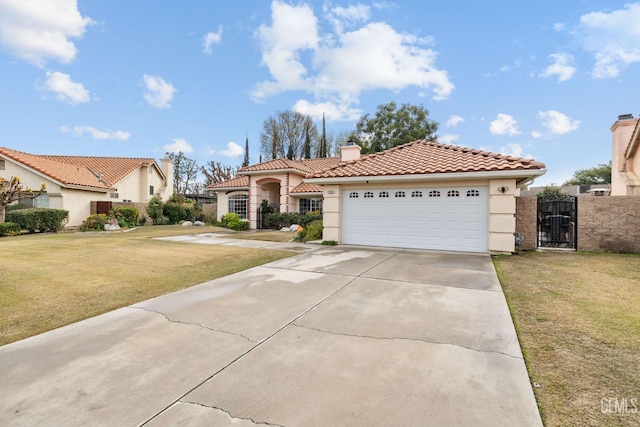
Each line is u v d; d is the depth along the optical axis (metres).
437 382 3.19
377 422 2.62
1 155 20.59
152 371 3.45
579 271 8.29
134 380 3.27
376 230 13.07
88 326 4.73
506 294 6.21
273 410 2.79
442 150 14.13
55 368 3.52
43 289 6.75
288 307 5.51
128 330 4.57
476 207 11.48
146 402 2.91
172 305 5.65
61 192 20.80
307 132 52.09
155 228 23.50
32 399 2.96
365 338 4.25
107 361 3.67
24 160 20.67
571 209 12.34
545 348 3.92
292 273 8.08
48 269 8.65
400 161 13.59
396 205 12.72
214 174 51.69
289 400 2.93
